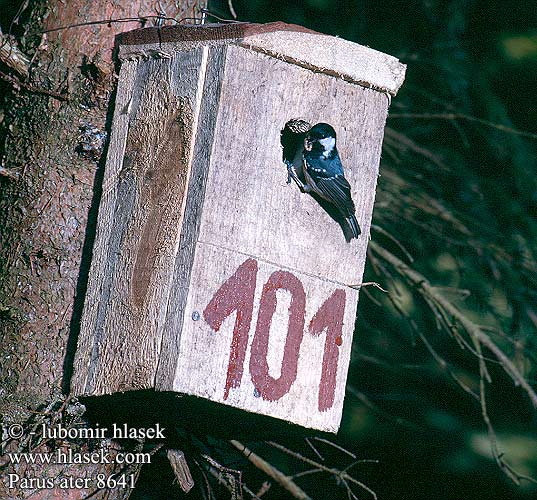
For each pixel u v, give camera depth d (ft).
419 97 40.27
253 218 23.82
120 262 24.40
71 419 24.67
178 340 22.79
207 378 22.90
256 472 33.24
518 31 40.11
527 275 38.32
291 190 24.36
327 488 38.27
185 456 26.32
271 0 40.32
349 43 25.21
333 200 24.32
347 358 24.97
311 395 24.31
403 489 39.96
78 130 25.73
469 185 39.01
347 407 40.70
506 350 38.52
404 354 40.93
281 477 29.07
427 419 40.93
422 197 38.14
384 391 41.04
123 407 25.00
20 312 25.12
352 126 25.45
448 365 36.22
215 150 23.52
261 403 23.53
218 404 23.18
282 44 24.31
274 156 24.23
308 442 28.19
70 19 26.08
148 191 24.31
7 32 27.20
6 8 29.50
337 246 24.93
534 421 40.55
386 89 25.80
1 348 25.05
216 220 23.38
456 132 40.16
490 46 40.40
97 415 25.31
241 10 40.09
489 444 40.42
